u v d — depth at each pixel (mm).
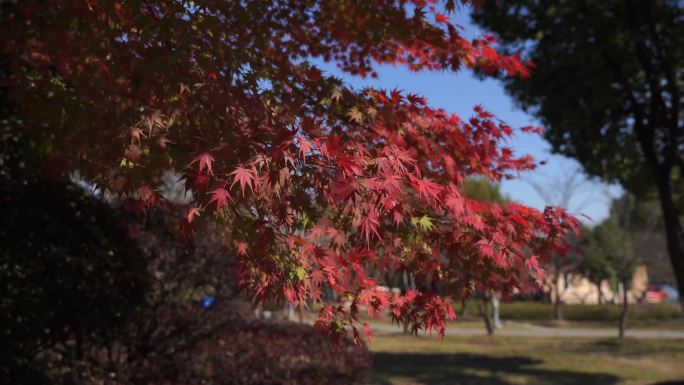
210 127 2674
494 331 25141
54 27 3096
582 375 12508
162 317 6516
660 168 10477
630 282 32000
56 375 5262
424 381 11203
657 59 10219
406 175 2695
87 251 5145
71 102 2814
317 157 2459
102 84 2883
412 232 3145
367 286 3211
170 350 6543
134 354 6133
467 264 3285
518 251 3264
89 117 2725
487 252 3027
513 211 3352
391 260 3477
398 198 2713
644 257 29969
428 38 4016
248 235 2900
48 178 4215
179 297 6988
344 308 3135
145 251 6152
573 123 10758
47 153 3475
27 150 4594
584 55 9711
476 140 3861
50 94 3070
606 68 10172
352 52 4293
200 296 6926
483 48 4207
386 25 3928
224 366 6227
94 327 5133
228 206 2822
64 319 4980
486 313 22797
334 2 3824
